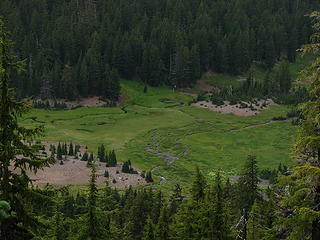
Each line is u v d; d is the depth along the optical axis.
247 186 36.84
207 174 80.19
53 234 21.58
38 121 122.50
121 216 41.34
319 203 15.45
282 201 16.52
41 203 14.21
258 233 25.22
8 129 13.52
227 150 100.81
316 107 15.74
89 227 19.64
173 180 75.06
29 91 147.00
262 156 95.44
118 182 69.25
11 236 13.66
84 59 154.38
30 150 14.07
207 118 136.00
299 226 15.91
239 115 140.00
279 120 134.25
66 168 74.00
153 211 40.34
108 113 139.62
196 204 26.22
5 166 13.48
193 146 103.38
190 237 25.72
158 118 133.75
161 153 96.38
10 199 13.55
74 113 137.00
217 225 23.67
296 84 16.73
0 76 13.35
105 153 92.50
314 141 15.31
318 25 16.25
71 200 40.19
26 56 154.88
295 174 15.55
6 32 13.63
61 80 150.00
